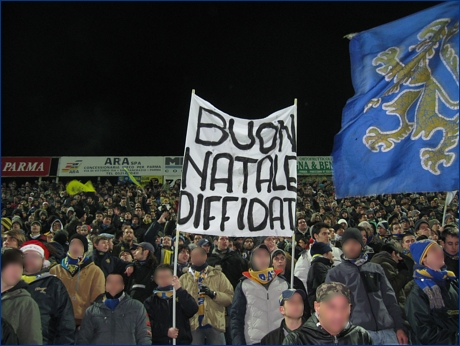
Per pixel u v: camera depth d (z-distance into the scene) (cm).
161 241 815
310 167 2512
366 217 1204
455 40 438
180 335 518
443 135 430
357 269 496
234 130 540
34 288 488
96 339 478
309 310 562
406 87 445
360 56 462
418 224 795
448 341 469
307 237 892
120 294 495
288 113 556
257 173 537
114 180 2511
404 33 452
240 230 520
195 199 516
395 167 438
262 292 523
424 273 481
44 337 484
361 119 454
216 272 614
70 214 1359
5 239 579
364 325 475
